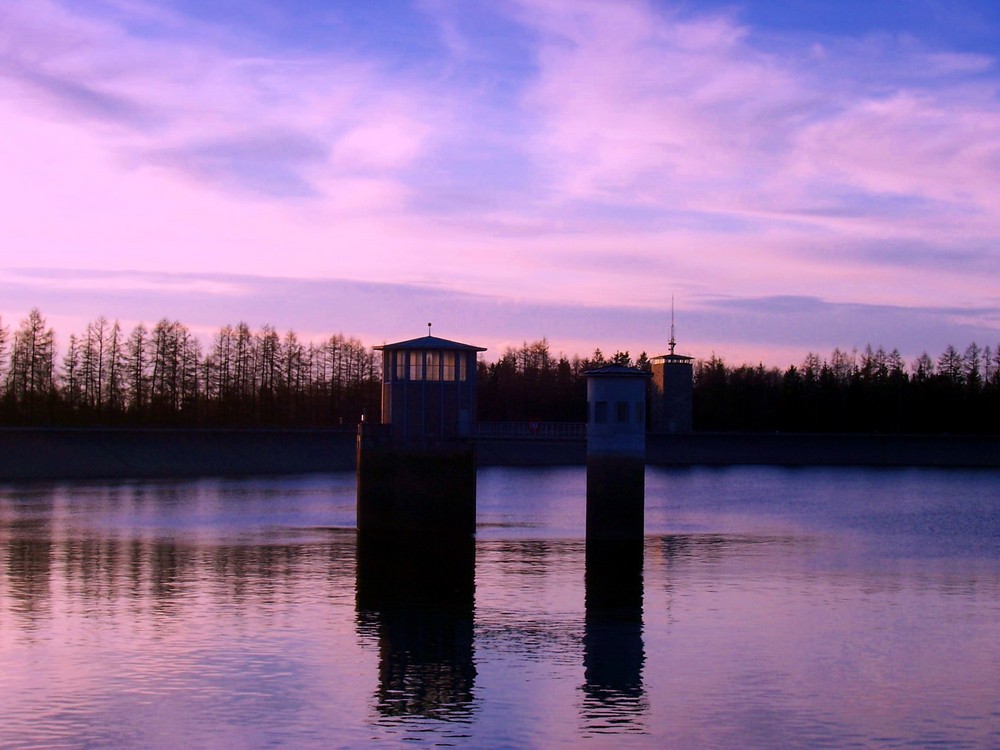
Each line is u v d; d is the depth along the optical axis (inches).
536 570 2470.5
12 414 6407.5
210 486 4948.3
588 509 2984.7
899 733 1337.4
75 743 1279.5
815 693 1489.9
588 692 1485.0
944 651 1717.5
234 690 1478.8
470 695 1469.0
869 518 3816.4
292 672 1565.0
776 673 1584.6
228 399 7455.7
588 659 1651.1
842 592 2210.9
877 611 2016.5
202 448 6077.8
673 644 1744.6
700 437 7785.4
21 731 1315.2
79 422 6663.4
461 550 2812.5
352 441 6796.3
